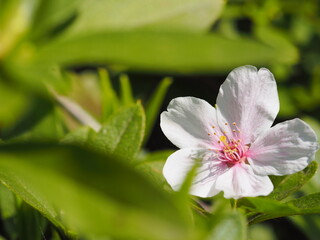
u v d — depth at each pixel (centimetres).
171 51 19
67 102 28
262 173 24
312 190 27
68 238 22
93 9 23
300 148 24
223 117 25
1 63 20
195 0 25
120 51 19
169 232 14
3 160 16
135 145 24
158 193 14
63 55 20
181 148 24
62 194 15
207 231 20
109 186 14
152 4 24
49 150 15
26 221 24
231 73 24
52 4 22
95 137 24
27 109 25
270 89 24
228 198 23
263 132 24
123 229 14
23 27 21
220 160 24
